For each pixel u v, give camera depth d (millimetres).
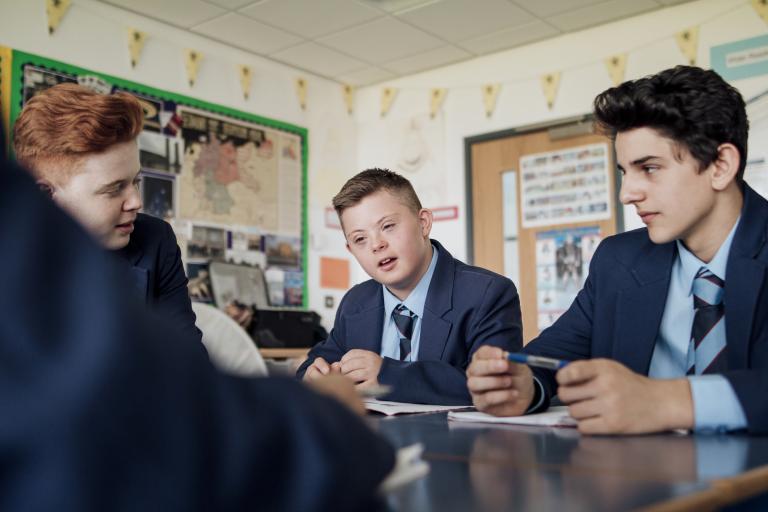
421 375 1128
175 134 3326
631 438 678
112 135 1084
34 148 1064
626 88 958
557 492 419
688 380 729
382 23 3352
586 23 3393
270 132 3773
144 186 3182
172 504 250
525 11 3232
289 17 3271
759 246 919
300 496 288
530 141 3662
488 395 893
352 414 345
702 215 962
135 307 276
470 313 1370
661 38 3234
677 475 471
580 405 718
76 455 233
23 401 232
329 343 1572
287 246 3812
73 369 241
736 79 3018
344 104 4180
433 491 429
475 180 3828
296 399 316
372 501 368
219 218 3496
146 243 1333
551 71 3572
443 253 1487
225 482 268
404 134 4062
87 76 3008
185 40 3406
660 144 938
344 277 4105
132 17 3191
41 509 228
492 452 597
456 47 3662
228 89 3588
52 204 283
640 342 1039
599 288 1135
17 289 246
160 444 253
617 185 3398
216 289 3371
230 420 281
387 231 1435
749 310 895
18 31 2799
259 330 3297
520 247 3672
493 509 378
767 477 472
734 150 937
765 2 2951
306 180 3945
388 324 1498
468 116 3857
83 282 263
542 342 1171
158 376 262
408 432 750
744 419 697
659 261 1062
